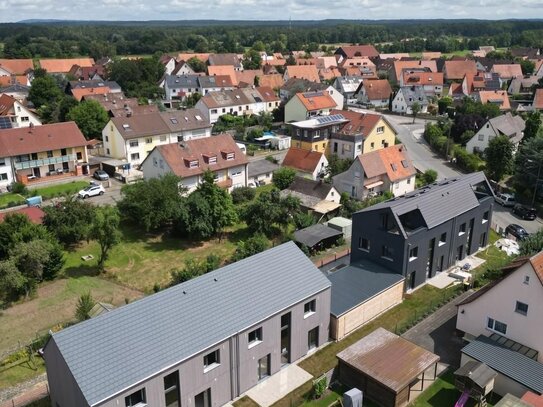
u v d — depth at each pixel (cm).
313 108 11469
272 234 6069
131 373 2709
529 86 16000
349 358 3347
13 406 3250
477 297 3738
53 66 19288
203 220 5969
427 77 16462
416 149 10262
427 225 4562
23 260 4662
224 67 17200
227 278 3359
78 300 4594
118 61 17075
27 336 4122
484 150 8731
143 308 2992
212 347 3020
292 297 3475
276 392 3338
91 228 5434
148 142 9175
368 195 7206
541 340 3428
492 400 3266
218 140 7781
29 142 7994
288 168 7556
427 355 3369
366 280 4362
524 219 6638
